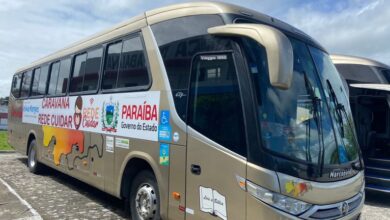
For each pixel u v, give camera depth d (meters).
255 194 3.91
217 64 4.48
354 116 10.07
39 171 10.69
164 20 5.43
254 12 4.98
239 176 4.07
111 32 6.83
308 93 4.55
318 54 5.23
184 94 4.86
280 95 4.22
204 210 4.47
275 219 3.81
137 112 5.73
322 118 4.62
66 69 8.73
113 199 7.94
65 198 7.95
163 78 5.23
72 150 7.98
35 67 11.24
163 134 5.14
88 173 7.20
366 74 10.62
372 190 9.45
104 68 6.89
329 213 4.22
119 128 6.17
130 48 6.12
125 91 6.09
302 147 4.18
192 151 4.66
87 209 7.09
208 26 4.71
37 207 7.15
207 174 4.45
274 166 3.88
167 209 5.03
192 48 4.84
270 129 4.02
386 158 9.50
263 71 4.18
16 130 12.68
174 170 4.92
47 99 9.77
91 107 7.20
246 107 4.07
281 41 3.62
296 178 3.97
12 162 13.34
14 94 13.32
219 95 4.41
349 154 4.90
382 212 8.08
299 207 3.95
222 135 4.32
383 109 9.64
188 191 4.70
